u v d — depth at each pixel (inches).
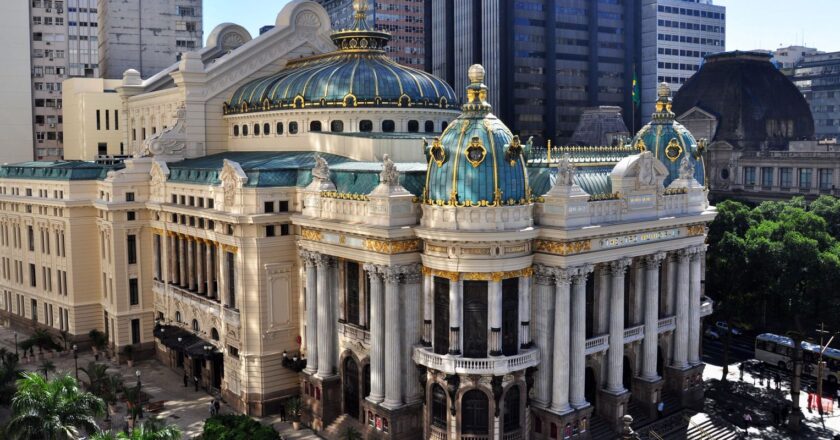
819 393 3686.0
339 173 3491.6
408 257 3100.4
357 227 3120.1
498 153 2950.3
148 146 4522.6
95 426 2699.3
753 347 4803.2
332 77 4200.3
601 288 3297.2
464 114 3034.0
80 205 4630.9
